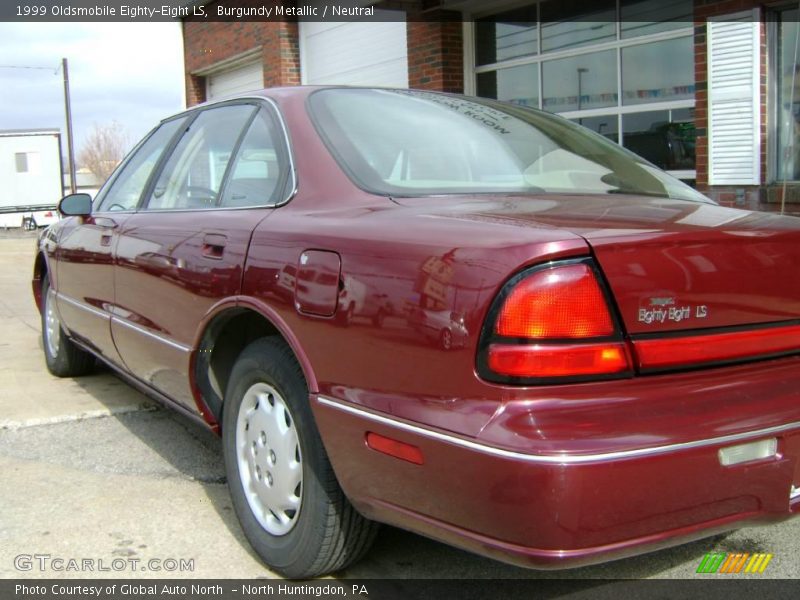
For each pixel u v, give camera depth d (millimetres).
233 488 3000
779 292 2311
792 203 6469
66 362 5410
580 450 1891
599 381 2023
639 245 2072
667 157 7820
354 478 2350
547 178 3033
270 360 2725
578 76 8641
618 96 8234
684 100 7602
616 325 2037
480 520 1993
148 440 4254
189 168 3736
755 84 6605
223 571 2848
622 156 3453
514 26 9289
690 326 2143
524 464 1886
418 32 9906
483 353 1998
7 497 3479
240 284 2842
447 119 3244
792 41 6668
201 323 3082
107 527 3195
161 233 3510
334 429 2387
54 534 3125
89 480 3688
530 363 1967
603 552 1942
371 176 2791
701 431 2016
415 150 2971
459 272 2072
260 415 2854
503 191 2844
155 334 3539
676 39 7602
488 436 1947
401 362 2182
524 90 9281
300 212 2791
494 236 2096
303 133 3014
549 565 1923
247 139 3328
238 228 2957
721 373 2189
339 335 2377
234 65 14656
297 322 2549
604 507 1914
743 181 6781
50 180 32062
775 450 2141
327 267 2455
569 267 2006
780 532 3188
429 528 2148
